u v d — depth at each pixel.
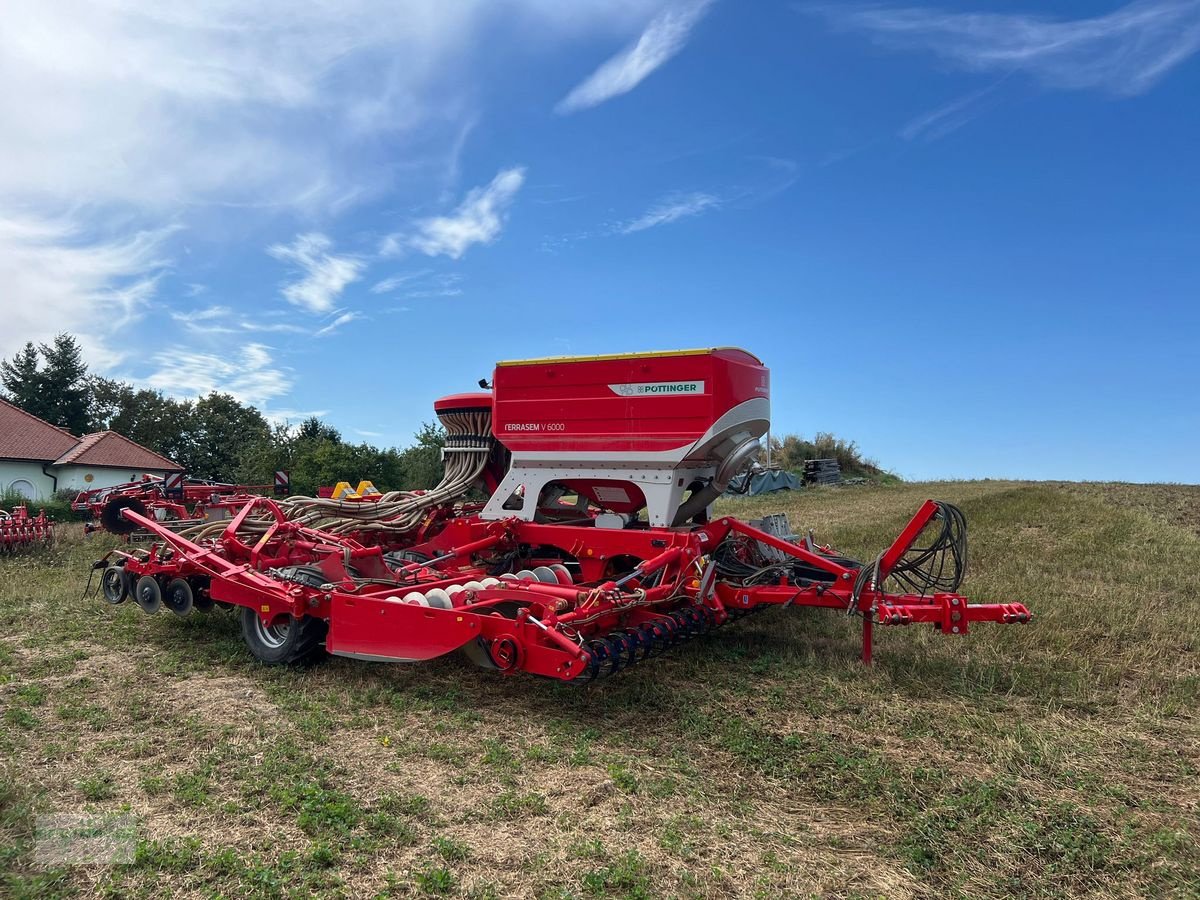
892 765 4.05
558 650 4.54
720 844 3.36
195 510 13.75
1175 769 3.99
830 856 3.28
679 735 4.57
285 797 3.66
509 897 2.96
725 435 5.76
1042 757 4.09
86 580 9.56
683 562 5.61
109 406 54.50
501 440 6.55
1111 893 3.00
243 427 57.03
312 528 7.09
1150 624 6.44
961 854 3.26
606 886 3.04
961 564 5.47
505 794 3.78
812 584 5.69
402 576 6.27
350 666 5.91
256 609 5.94
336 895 2.93
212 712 4.91
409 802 3.67
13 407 37.03
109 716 4.79
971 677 5.38
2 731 4.50
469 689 5.40
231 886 2.97
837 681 5.31
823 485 26.94
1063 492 19.55
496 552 6.68
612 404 6.00
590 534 6.11
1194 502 17.25
